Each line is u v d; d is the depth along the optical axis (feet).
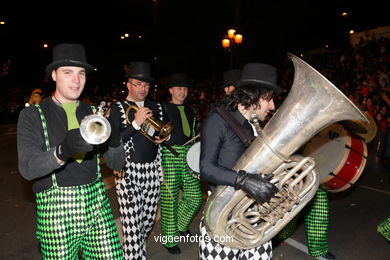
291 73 50.03
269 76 6.31
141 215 9.56
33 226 13.97
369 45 41.88
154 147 9.94
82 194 6.28
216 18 75.77
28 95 82.07
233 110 6.37
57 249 6.08
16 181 21.50
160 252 11.53
